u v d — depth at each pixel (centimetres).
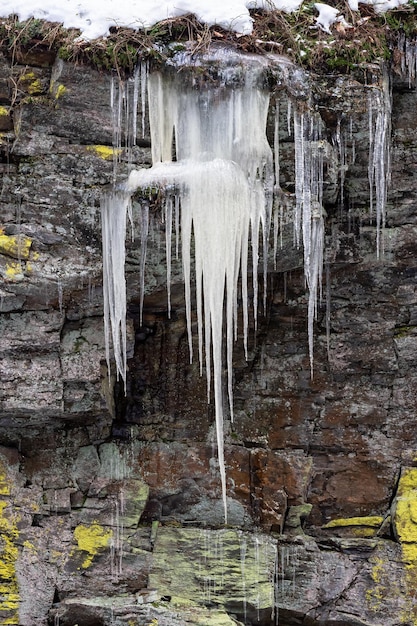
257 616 758
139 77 676
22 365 719
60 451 777
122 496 773
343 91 686
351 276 783
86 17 686
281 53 688
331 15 709
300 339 808
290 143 694
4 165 699
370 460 799
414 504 769
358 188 757
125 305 696
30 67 693
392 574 758
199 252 671
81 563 751
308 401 807
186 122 678
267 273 774
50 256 701
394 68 721
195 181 664
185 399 811
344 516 799
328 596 762
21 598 732
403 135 754
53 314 723
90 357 732
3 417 742
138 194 670
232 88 667
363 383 801
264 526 785
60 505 758
